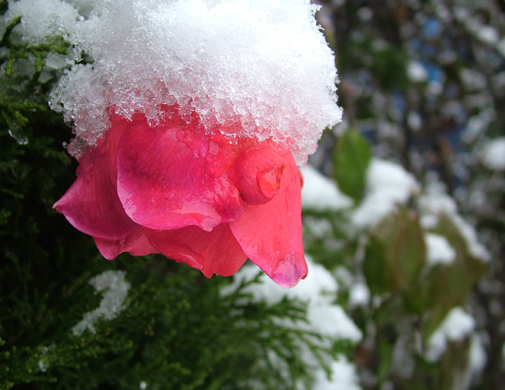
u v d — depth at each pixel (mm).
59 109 173
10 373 184
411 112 775
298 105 162
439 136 825
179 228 150
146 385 250
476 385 806
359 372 635
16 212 213
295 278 156
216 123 148
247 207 152
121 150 149
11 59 182
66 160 194
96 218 158
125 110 151
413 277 395
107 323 206
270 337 268
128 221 154
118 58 157
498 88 793
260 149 151
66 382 220
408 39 760
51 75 196
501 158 750
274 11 165
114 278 219
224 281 268
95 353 201
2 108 184
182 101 148
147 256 228
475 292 779
